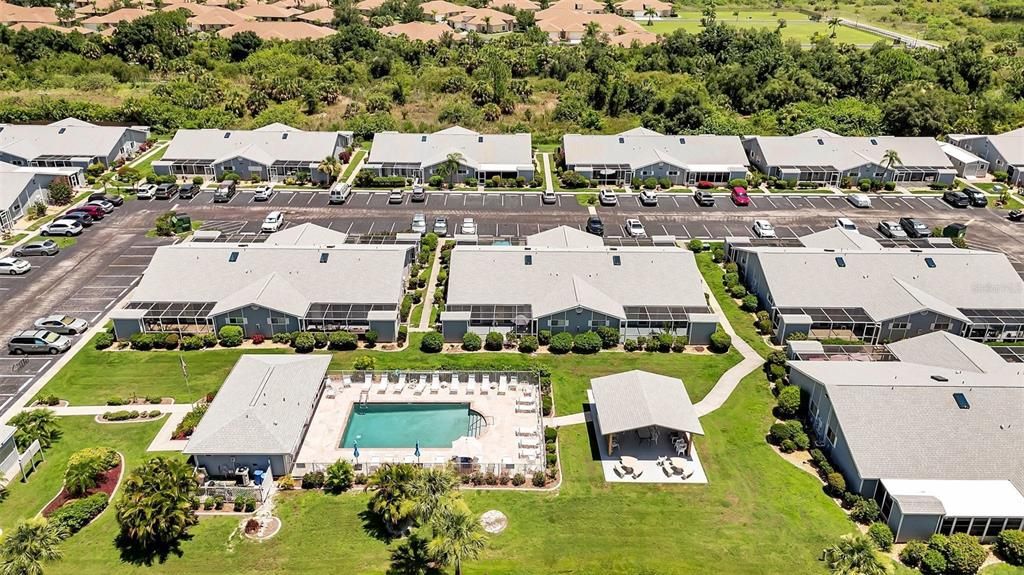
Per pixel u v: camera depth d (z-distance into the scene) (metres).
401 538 47.47
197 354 68.69
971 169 121.81
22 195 98.75
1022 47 193.25
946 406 53.12
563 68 168.75
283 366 60.62
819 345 66.69
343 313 71.50
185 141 120.06
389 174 117.31
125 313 70.12
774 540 47.78
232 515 49.38
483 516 49.53
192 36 187.50
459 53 174.62
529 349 69.94
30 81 155.12
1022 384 55.09
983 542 47.34
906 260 77.81
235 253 76.94
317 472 52.44
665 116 148.25
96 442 56.12
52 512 48.91
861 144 122.06
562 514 49.91
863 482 50.00
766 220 102.00
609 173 116.69
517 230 97.88
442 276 82.81
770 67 163.38
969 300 74.12
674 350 70.81
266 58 172.25
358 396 62.31
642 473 53.88
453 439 57.47
